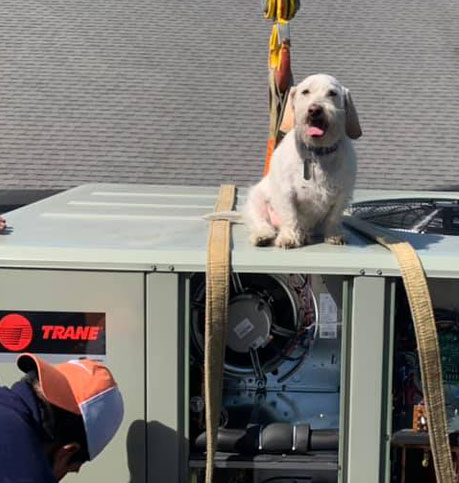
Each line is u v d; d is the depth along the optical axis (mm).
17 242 1879
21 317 1771
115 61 12750
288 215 1954
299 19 14203
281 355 1923
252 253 1793
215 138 11203
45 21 13742
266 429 1868
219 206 2730
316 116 1896
